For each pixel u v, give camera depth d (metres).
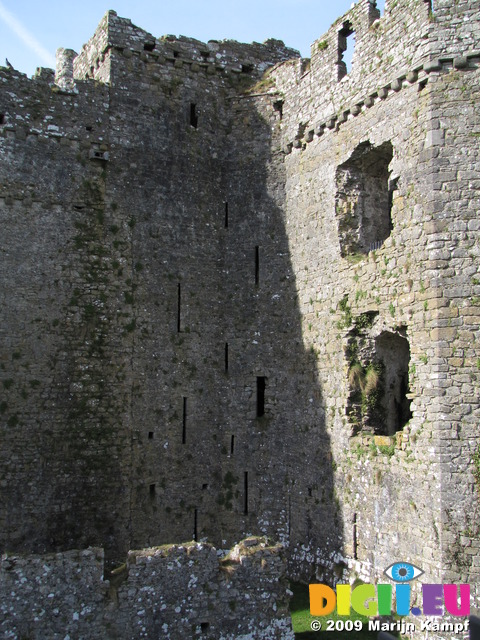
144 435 18.02
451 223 13.98
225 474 19.20
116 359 17.80
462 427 13.43
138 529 17.62
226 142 20.44
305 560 17.19
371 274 15.93
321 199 17.95
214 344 19.58
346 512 16.02
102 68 19.22
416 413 14.19
